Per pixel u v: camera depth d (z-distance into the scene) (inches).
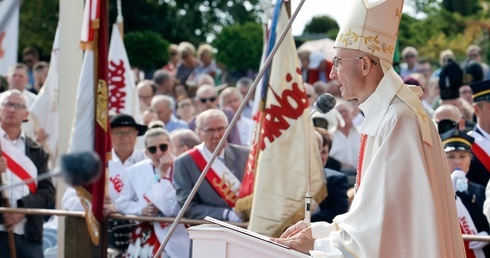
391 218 296.0
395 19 316.2
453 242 308.8
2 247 501.4
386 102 307.1
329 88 897.5
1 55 593.3
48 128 662.5
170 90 893.2
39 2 1205.1
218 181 490.0
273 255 295.4
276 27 478.9
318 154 467.5
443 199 305.4
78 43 542.9
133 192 509.4
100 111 492.7
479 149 499.2
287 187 463.5
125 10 1352.1
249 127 740.0
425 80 846.5
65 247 499.8
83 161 203.9
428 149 302.7
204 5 1443.2
